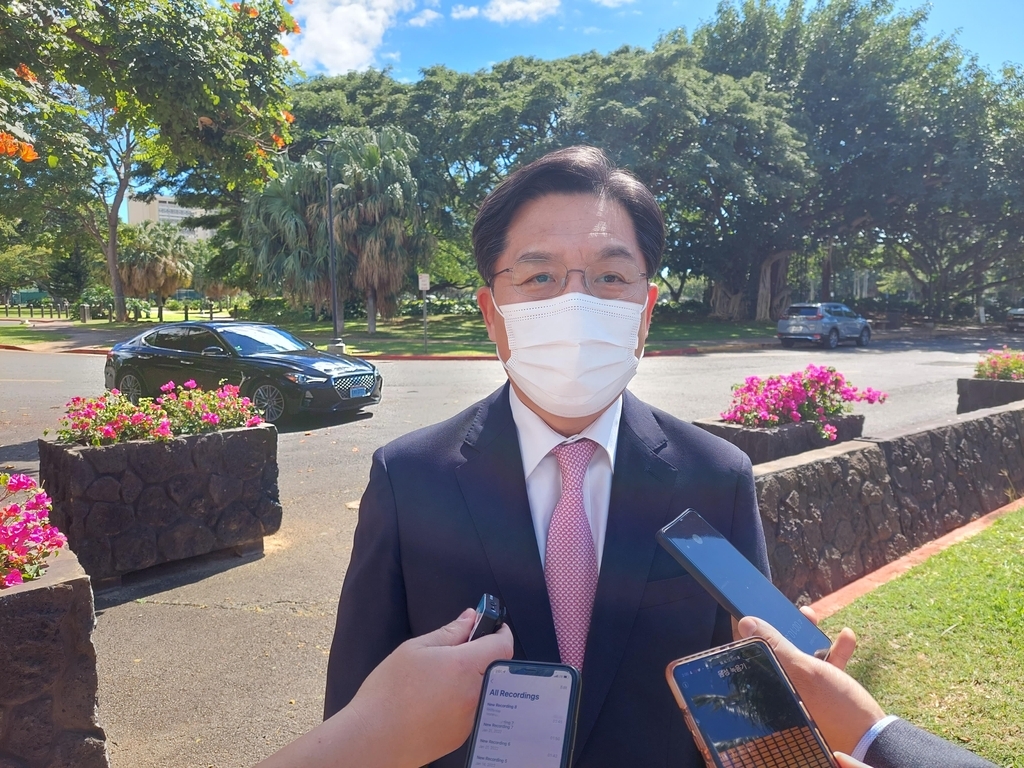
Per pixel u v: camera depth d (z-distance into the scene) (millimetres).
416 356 19578
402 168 26812
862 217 33844
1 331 32000
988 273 53375
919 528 4617
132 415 4457
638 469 1191
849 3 32594
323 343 24109
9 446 8258
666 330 31062
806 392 5020
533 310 1229
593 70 28859
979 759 880
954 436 5199
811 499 3830
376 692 838
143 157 9055
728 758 801
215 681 3207
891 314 37531
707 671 849
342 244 26422
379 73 36531
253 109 7789
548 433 1212
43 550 2496
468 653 864
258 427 4816
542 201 1260
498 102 29031
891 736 911
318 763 773
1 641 2199
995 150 29938
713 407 10672
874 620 3426
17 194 28453
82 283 61875
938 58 32062
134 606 4008
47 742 2283
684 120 26047
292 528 5363
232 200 35781
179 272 51469
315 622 3801
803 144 28266
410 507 1188
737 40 33719
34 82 6469
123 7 7102
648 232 1306
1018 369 8219
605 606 1106
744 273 36156
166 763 2635
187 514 4496
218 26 7559
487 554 1143
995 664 3002
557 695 826
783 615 1040
